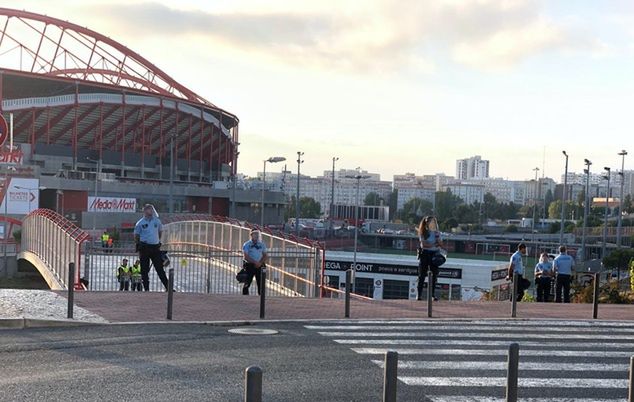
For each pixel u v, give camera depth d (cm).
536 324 1469
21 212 7019
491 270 4616
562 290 2256
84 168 11081
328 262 4775
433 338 1265
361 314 1554
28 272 5897
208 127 13162
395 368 548
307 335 1262
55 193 8812
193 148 13462
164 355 1052
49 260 3197
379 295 4678
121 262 2755
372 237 11956
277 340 1202
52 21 11519
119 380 898
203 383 891
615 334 1358
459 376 975
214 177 14075
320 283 2336
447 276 4650
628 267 5959
